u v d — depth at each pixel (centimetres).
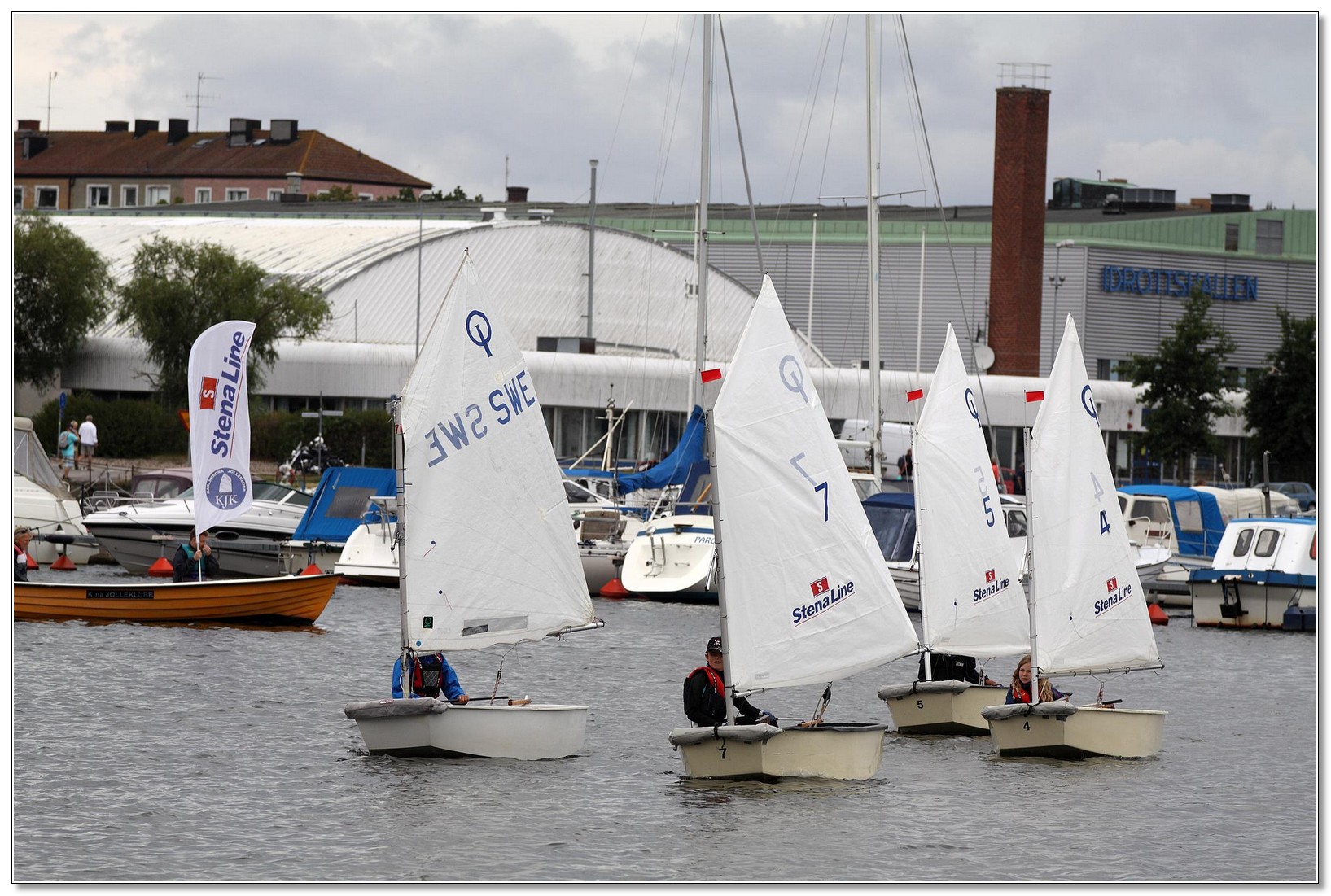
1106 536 6228
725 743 5250
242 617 8912
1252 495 15575
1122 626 6231
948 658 6581
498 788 5159
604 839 4612
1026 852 4612
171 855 4384
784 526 5312
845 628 5384
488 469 5731
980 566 6594
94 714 6184
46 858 4338
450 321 5672
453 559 5672
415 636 5609
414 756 5541
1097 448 6253
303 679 7194
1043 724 5869
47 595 8700
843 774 5356
